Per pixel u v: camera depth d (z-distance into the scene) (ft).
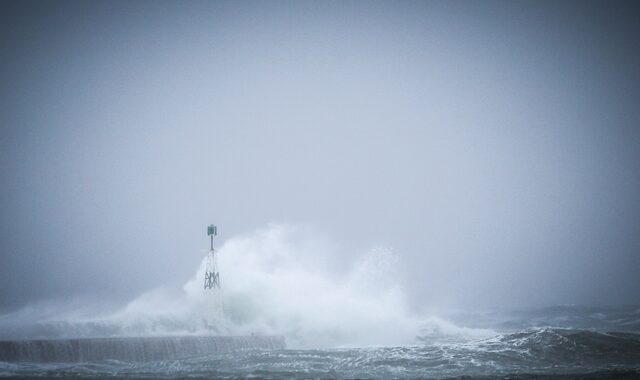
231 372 97.09
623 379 89.10
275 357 113.70
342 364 105.70
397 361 108.06
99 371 97.25
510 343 123.03
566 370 98.17
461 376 92.68
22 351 105.60
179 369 100.22
